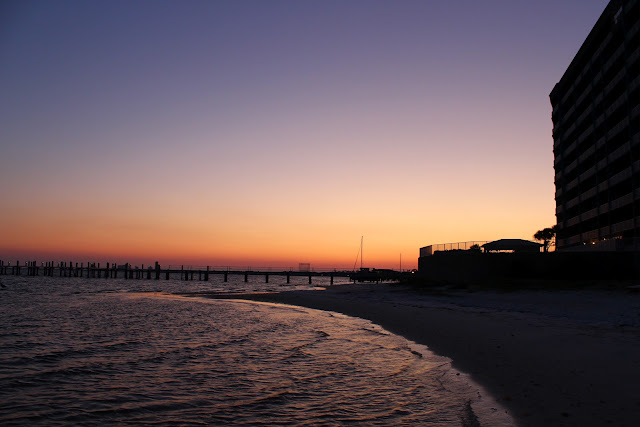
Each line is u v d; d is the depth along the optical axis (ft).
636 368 38.86
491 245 158.20
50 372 50.24
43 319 106.83
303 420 32.55
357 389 40.55
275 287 341.00
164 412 35.40
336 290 208.13
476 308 103.09
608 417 28.07
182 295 205.67
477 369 44.47
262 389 41.52
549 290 120.16
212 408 36.06
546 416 29.30
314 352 59.98
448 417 31.89
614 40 195.93
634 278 127.75
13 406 37.58
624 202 184.03
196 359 56.95
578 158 232.73
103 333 82.38
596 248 155.22
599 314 81.46
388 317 96.43
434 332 70.74
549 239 254.27
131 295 209.67
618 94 196.65
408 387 40.42
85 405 37.63
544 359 45.52
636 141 175.63
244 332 81.76
